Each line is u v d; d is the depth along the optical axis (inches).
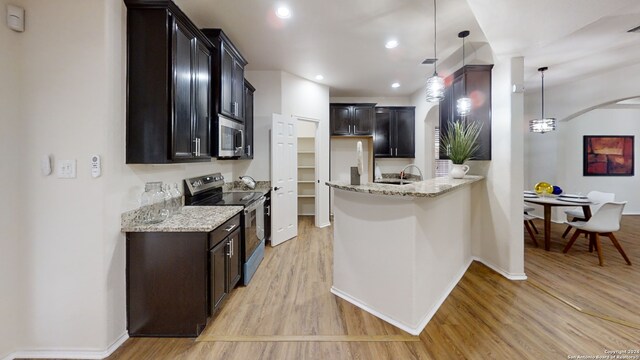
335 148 248.1
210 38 113.9
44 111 71.8
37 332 72.9
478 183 141.0
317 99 201.0
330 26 117.5
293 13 107.5
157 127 79.4
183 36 88.4
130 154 79.7
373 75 182.9
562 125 214.1
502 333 82.4
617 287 112.2
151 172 91.7
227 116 122.8
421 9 103.9
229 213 96.7
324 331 83.7
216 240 86.4
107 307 73.4
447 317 91.0
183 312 80.1
